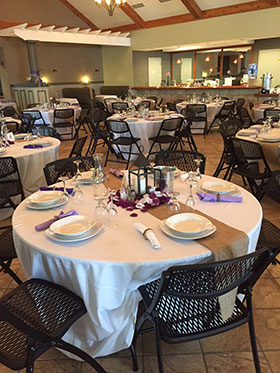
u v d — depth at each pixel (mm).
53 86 11547
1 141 3459
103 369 1438
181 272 1110
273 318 1817
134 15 9992
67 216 1581
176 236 1368
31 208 1717
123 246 1327
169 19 9703
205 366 1538
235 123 4160
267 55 10141
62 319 1281
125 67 11555
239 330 1736
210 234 1386
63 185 2070
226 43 9914
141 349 1636
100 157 1888
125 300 1373
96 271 1243
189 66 12062
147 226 1489
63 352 1606
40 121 7016
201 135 7430
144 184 1806
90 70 12461
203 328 1283
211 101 7824
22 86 9734
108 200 1794
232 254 1315
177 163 2605
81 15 11164
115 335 1419
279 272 2225
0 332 1269
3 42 10070
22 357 1168
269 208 3258
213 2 8445
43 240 1396
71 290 1395
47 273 1427
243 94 8062
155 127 4934
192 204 1685
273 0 7504
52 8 10633
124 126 4758
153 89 10008
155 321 1254
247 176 3082
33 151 3154
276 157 3154
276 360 1556
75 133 7484
